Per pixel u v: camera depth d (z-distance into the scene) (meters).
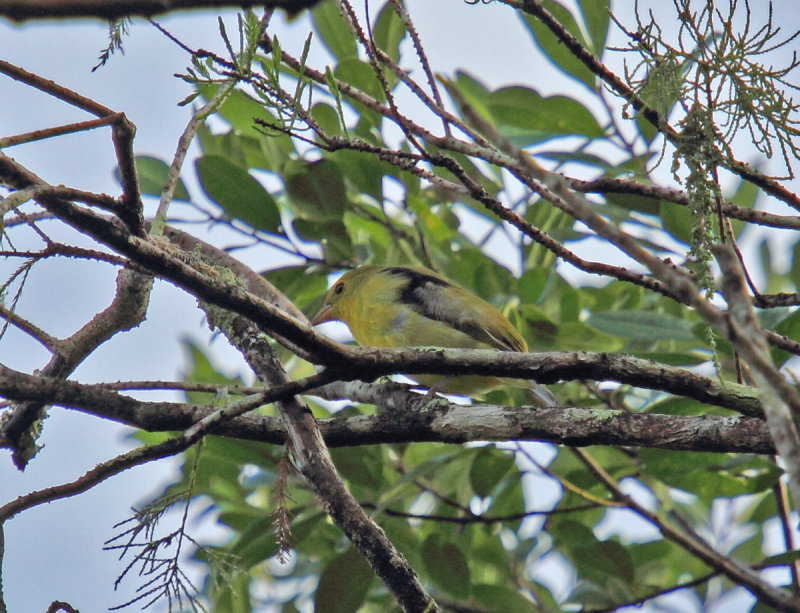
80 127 5.51
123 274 9.04
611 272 8.05
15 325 8.70
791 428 4.07
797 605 10.34
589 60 7.96
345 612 10.56
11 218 6.55
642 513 10.94
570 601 12.18
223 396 8.62
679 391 7.36
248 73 6.73
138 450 6.89
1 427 8.92
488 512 12.41
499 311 11.55
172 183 8.20
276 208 11.88
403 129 7.70
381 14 11.77
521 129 12.66
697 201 6.80
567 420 7.99
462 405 8.50
